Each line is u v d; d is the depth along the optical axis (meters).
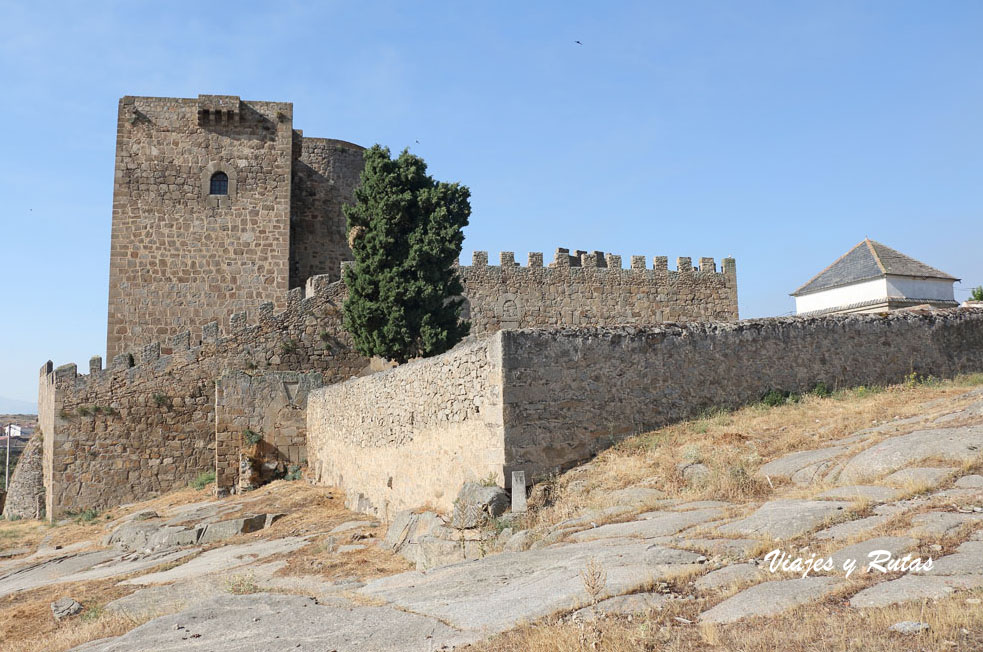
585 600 7.93
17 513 35.25
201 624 9.23
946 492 9.62
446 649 7.35
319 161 43.22
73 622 13.31
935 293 38.12
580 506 12.88
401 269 30.28
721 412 16.34
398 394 19.08
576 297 41.03
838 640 6.04
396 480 19.02
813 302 40.84
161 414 31.91
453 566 11.08
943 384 18.67
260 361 33.19
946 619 6.01
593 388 15.16
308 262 42.41
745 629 6.65
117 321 36.91
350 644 7.85
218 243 38.34
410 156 31.59
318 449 27.16
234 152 39.00
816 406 16.64
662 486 12.87
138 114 38.38
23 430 94.94
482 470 14.72
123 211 37.69
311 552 16.53
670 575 8.31
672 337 16.41
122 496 31.11
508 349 14.41
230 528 20.97
